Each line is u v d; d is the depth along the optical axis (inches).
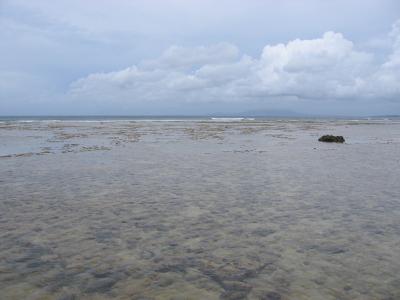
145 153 853.8
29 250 270.7
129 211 370.6
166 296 207.5
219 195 437.1
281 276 231.3
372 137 1493.6
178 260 254.8
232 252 268.5
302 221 338.6
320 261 253.0
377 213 363.6
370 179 536.7
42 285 219.1
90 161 716.7
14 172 590.2
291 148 987.3
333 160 741.3
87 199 417.4
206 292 212.1
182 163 693.9
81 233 306.7
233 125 2733.8
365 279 227.5
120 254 264.4
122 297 206.4
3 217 349.1
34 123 2999.5
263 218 348.2
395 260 254.4
